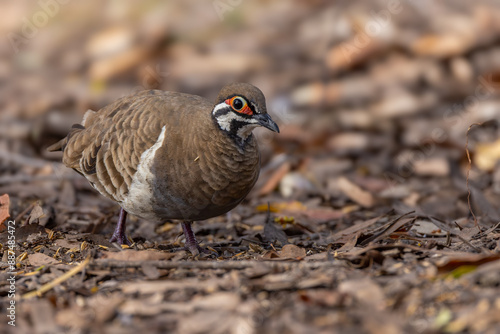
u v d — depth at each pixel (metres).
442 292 6.84
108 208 12.46
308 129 16.27
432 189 13.37
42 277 8.36
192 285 7.59
